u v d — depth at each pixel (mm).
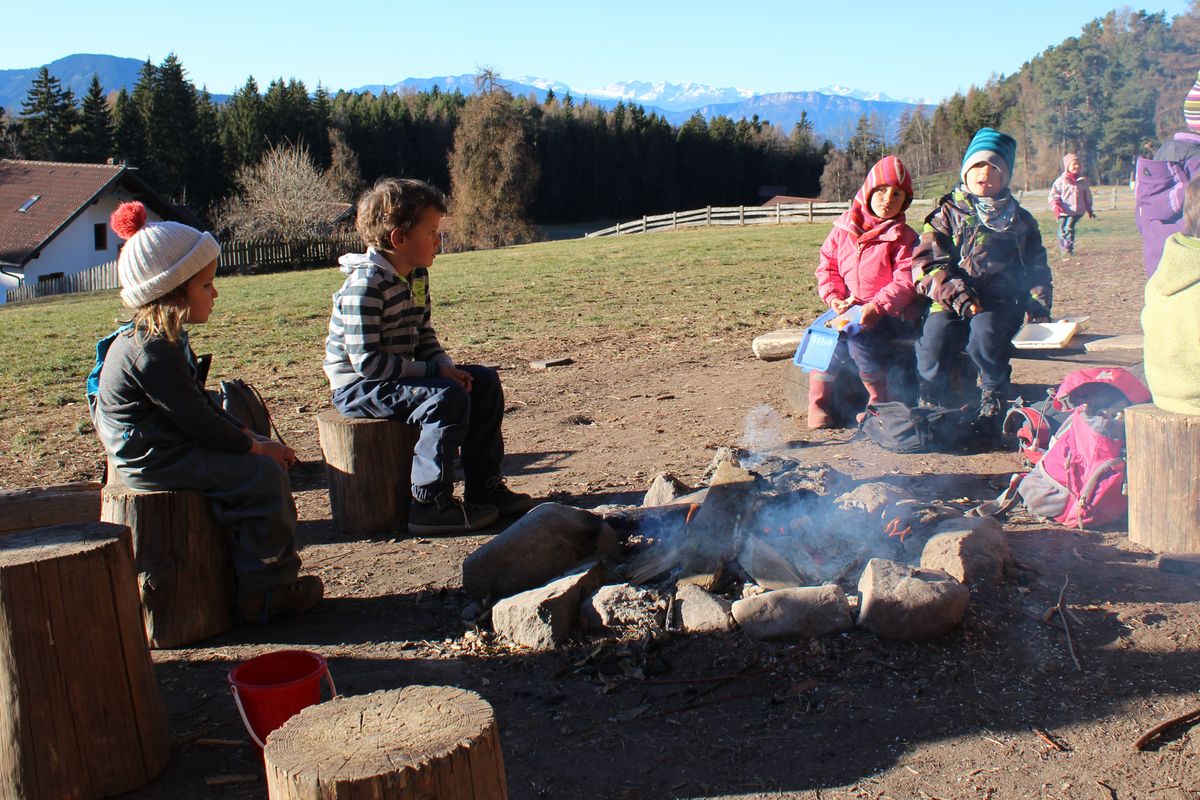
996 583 3975
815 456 6078
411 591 4391
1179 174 6625
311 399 8961
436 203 4941
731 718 3227
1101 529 4664
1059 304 12047
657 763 3016
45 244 39344
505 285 19000
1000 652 3523
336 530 5293
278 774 2107
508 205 59562
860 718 3188
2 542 2973
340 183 69500
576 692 3441
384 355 4969
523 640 3777
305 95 80625
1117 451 4629
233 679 3049
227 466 3963
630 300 15516
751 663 3518
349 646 3885
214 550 4020
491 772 2238
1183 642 3533
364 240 5004
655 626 3762
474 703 2357
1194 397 4258
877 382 6410
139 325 3830
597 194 92312
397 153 84750
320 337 13367
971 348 6035
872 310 6137
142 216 3918
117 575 2949
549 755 3084
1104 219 28141
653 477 5836
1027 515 4926
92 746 2900
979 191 6039
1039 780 2848
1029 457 5301
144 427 3857
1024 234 6031
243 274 39250
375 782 2055
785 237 28047
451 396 4902
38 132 70375
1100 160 82750
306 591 4223
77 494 3760
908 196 6270
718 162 102188
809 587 3715
